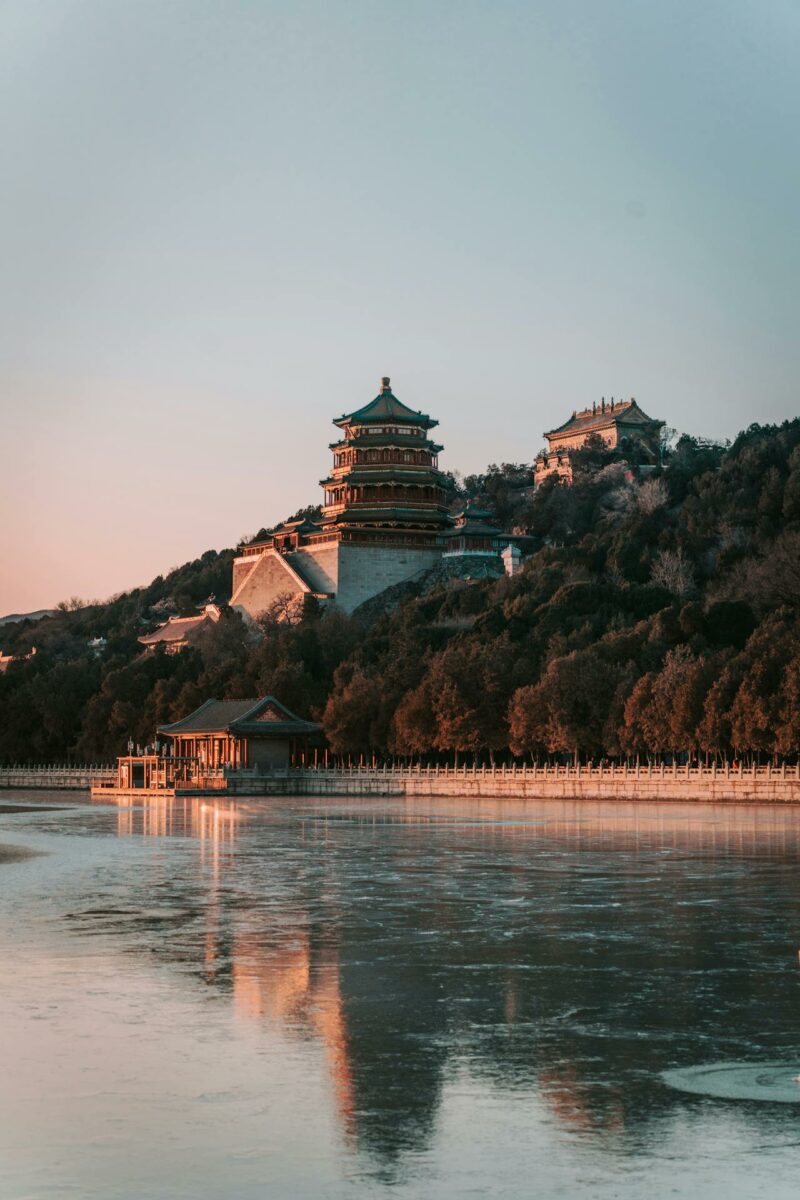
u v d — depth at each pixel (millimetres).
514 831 140625
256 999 53531
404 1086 41406
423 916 76000
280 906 80625
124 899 84125
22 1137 37062
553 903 81312
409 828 147000
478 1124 37844
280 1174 34312
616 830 140000
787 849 115875
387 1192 33188
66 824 159750
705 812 164125
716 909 78250
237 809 192000
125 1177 34188
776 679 173875
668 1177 33906
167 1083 41906
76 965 60719
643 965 60281
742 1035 47406
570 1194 32969
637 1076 42312
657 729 181375
